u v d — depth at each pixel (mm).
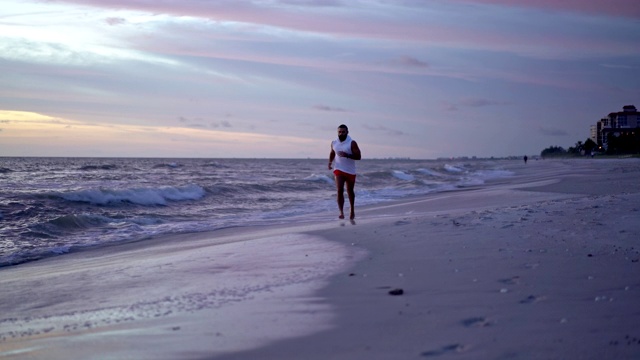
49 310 5508
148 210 17828
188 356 3658
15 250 10406
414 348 3582
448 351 3494
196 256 8078
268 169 68625
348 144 12562
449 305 4594
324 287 5516
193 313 4793
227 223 14445
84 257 9633
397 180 37312
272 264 7066
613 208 10734
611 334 3703
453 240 7953
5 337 4508
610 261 6145
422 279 5633
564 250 6832
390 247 7762
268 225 13562
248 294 5406
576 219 9383
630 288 4953
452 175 46125
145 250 9945
